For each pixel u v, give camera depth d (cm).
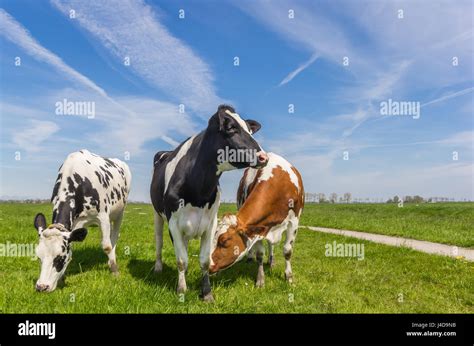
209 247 602
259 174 710
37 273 756
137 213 3100
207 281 604
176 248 604
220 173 586
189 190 582
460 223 2006
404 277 805
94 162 773
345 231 1792
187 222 591
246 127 562
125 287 634
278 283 716
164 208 629
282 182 688
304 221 2302
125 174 897
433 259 982
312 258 1013
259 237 654
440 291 699
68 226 676
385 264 928
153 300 581
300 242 1345
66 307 542
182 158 611
